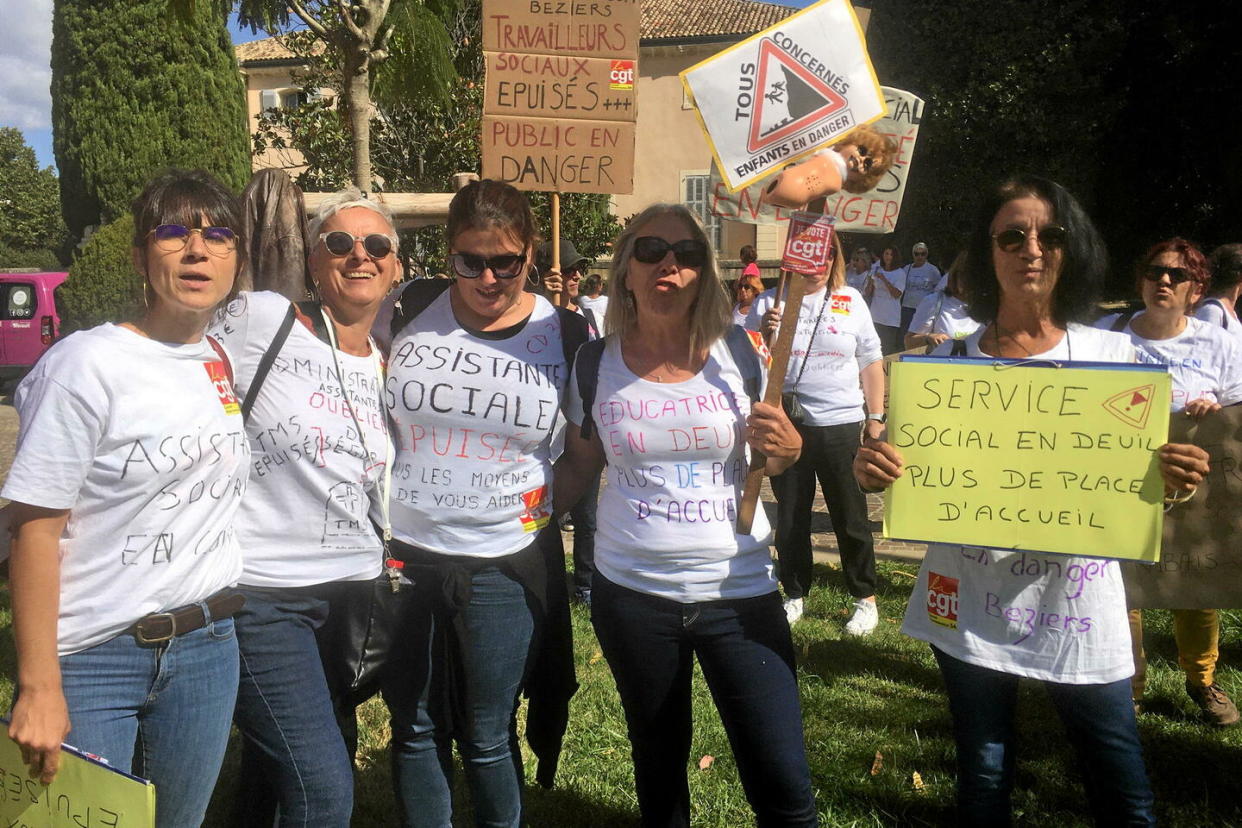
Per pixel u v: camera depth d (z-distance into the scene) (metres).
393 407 2.60
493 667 2.60
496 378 2.58
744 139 2.54
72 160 17.75
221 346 2.28
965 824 2.32
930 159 18.52
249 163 18.80
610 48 4.59
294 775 2.35
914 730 3.80
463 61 11.59
